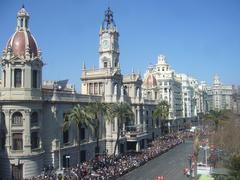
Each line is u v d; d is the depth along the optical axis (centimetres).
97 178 6825
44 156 7488
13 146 6925
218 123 13312
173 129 19488
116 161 8812
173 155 10881
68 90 9594
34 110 7138
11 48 7100
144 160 9475
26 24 7462
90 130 9300
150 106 14062
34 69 7225
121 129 10431
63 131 8088
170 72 19725
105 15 10950
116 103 9506
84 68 10794
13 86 6988
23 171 6831
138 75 12700
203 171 6919
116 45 11044
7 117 6900
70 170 7300
